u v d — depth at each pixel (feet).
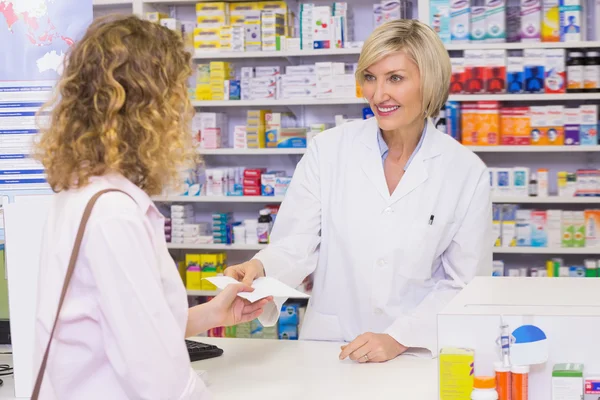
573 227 16.08
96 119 4.49
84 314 4.52
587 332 5.41
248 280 7.16
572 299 6.00
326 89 16.69
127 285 4.39
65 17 7.55
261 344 8.14
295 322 17.08
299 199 8.79
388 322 8.24
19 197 6.88
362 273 8.30
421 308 7.80
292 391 6.40
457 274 8.41
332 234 8.56
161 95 4.59
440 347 5.57
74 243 4.45
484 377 5.39
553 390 5.33
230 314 6.57
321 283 8.68
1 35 7.55
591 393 5.30
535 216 16.21
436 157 8.44
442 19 16.17
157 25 4.83
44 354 4.61
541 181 16.11
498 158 17.17
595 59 15.75
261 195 17.31
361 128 8.81
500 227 16.25
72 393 4.65
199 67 17.49
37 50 7.55
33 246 6.82
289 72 16.99
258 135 17.21
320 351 7.79
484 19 16.10
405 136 8.39
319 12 16.79
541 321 5.45
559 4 15.92
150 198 5.00
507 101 16.71
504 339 5.44
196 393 4.61
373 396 6.22
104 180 4.66
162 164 4.71
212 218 18.25
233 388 6.51
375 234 8.27
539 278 7.39
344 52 16.57
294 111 17.74
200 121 17.48
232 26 17.22
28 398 6.82
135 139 4.55
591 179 15.97
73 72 4.60
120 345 4.36
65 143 4.56
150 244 4.58
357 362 7.32
